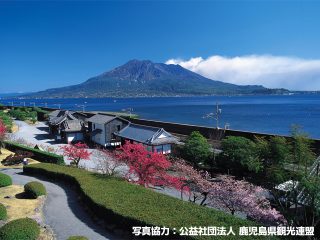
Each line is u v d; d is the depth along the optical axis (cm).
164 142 3762
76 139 5372
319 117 10975
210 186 2239
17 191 2259
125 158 2508
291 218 1650
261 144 2039
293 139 1903
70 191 2323
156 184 2497
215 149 3666
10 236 1315
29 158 3706
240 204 1925
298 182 1667
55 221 1752
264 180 2409
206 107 18462
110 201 1733
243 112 13950
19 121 8206
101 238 1528
